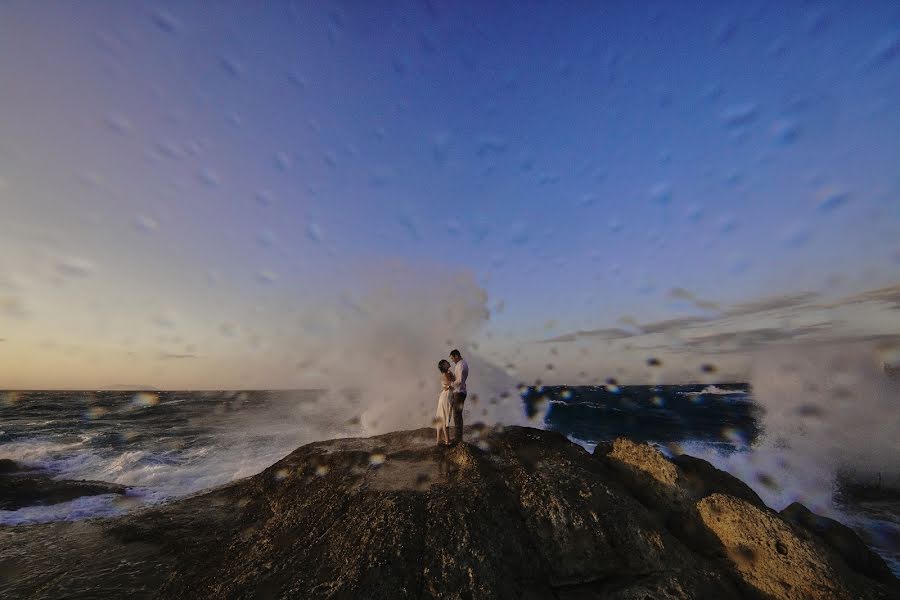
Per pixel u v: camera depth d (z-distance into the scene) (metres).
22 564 4.93
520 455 5.35
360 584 3.27
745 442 11.95
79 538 5.55
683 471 5.02
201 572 4.16
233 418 19.72
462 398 6.09
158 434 15.36
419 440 6.67
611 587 3.62
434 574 3.38
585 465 5.22
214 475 9.34
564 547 3.81
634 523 3.97
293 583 3.44
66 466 10.60
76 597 4.19
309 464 5.98
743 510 4.07
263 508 5.58
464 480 4.62
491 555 3.55
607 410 19.34
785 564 3.61
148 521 5.75
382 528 3.80
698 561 3.78
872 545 6.41
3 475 9.38
